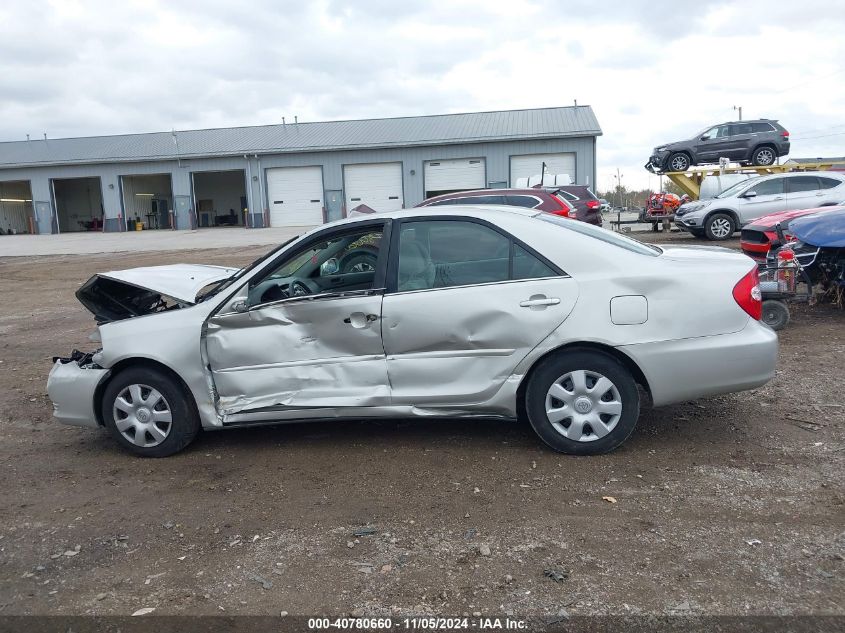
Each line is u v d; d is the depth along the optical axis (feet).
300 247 15.87
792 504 12.52
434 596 10.31
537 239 14.93
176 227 138.92
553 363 14.75
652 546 11.37
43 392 22.94
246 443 17.10
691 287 14.35
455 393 14.94
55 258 87.92
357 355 15.35
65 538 12.67
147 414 16.22
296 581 10.90
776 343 14.57
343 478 14.69
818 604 9.64
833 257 26.37
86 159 139.44
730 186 65.51
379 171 128.47
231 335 15.75
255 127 148.66
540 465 14.74
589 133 118.93
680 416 17.39
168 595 10.69
